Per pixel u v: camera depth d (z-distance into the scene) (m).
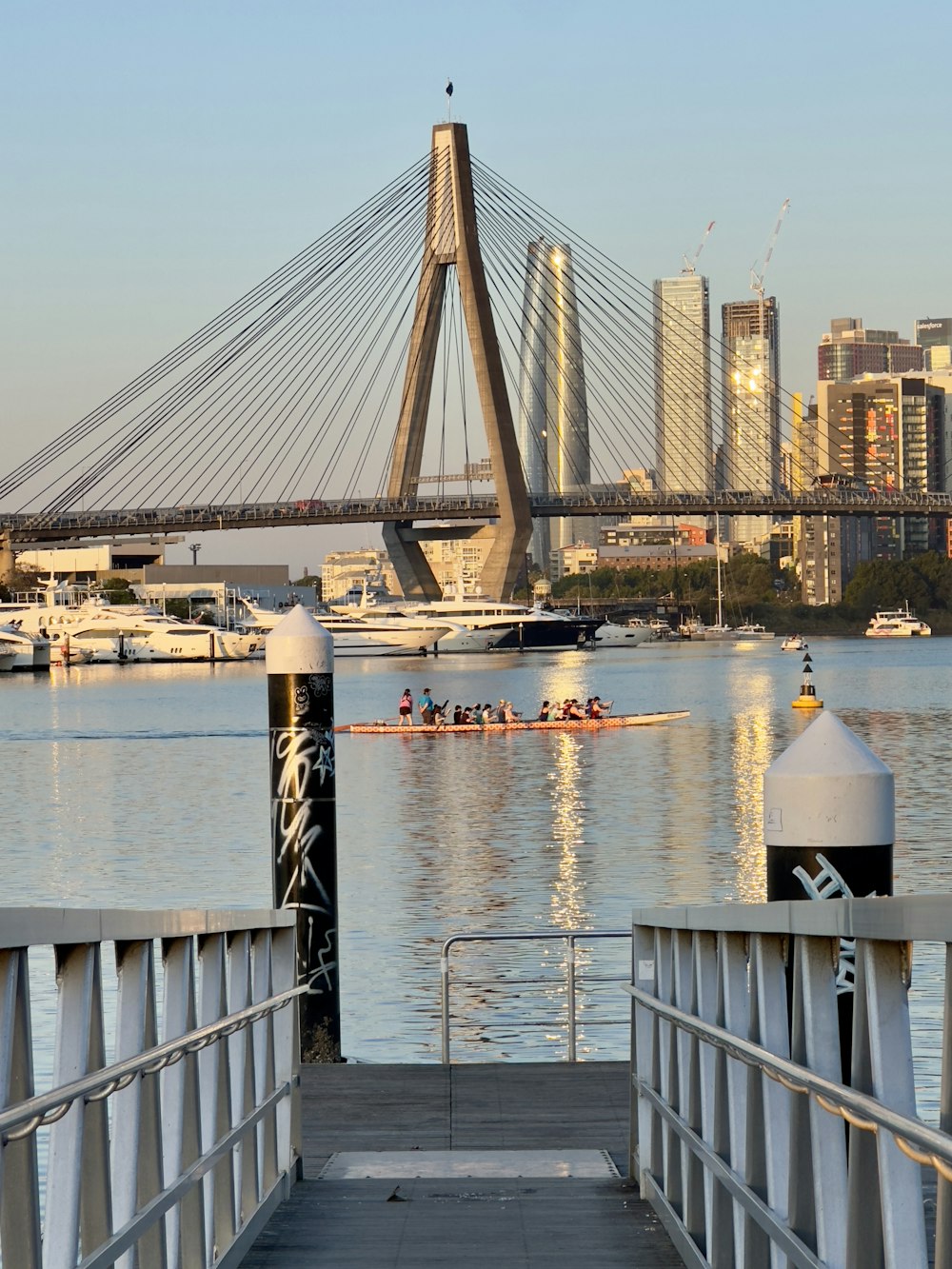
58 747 98.56
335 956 19.48
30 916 5.09
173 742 101.44
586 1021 25.16
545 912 37.19
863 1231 5.26
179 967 7.97
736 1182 7.45
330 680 19.53
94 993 6.20
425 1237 9.80
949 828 50.91
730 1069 7.84
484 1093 15.76
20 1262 5.34
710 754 83.88
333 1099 15.59
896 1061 4.85
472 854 47.97
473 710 106.44
